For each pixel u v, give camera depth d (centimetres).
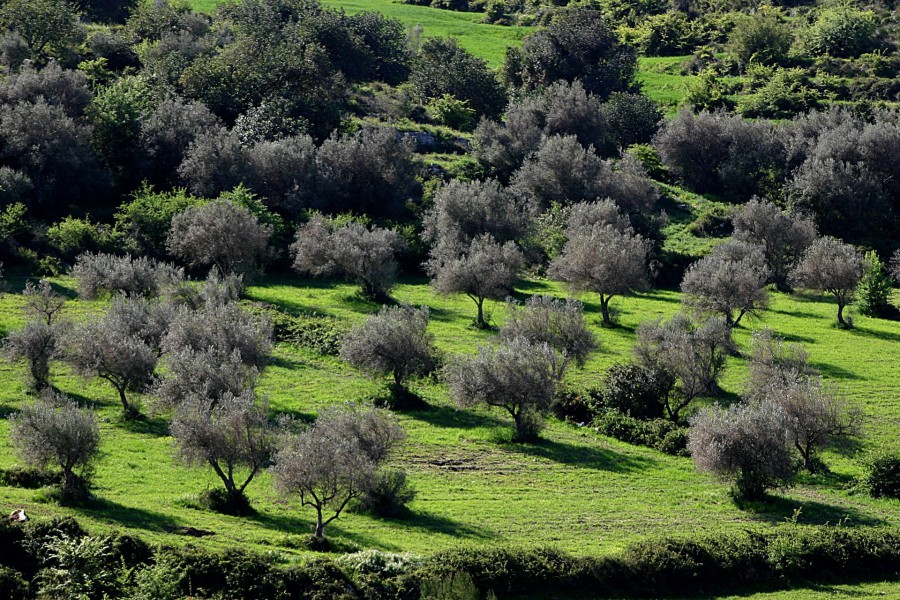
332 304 18425
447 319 18288
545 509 10769
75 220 19812
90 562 7188
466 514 10425
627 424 13812
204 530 8812
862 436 12900
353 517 10056
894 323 19938
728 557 9319
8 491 9394
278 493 9262
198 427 9800
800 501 11694
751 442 11519
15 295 17000
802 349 15538
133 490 10131
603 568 8719
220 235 18538
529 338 15388
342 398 13850
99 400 13200
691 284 18550
